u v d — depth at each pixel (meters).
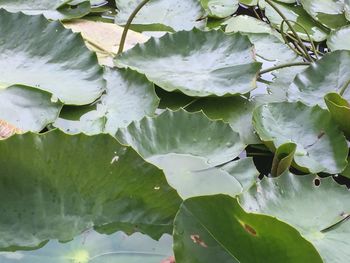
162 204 1.06
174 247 0.93
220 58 1.59
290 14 2.11
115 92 1.43
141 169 1.04
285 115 1.43
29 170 1.02
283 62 1.80
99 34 1.74
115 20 1.90
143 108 1.38
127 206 1.06
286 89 1.63
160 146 1.27
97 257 0.99
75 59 1.46
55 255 0.98
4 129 1.18
